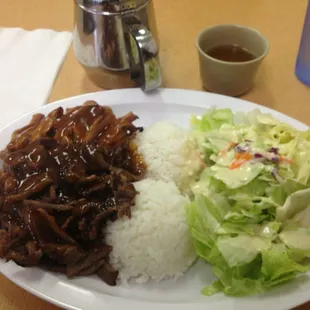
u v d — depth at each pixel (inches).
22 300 12.5
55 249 12.1
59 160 13.1
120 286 12.8
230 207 13.5
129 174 14.0
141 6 16.9
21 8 23.2
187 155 15.3
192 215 13.1
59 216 12.6
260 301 11.6
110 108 16.4
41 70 19.4
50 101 18.3
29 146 13.4
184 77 19.3
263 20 22.1
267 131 15.2
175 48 20.7
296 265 12.0
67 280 12.3
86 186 13.0
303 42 18.1
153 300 12.4
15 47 20.5
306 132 14.9
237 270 12.4
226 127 15.3
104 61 17.7
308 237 12.7
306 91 18.5
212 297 12.2
